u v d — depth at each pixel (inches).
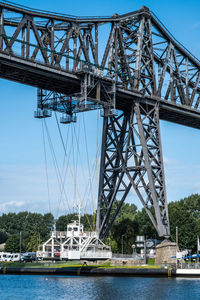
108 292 2554.1
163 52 4055.1
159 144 3850.9
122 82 3659.0
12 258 5442.9
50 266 4003.4
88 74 3383.4
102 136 3983.8
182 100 4153.5
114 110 3570.4
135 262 3838.6
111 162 3966.5
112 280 3144.7
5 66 3110.2
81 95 3385.8
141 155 3799.2
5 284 2999.5
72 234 3991.1
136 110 3762.3
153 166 3794.3
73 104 3804.1
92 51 3587.6
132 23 3892.7
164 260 3659.0
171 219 5236.2
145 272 3408.0
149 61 3914.9
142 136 3722.9
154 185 3727.9
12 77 3287.4
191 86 4409.5
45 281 3161.9
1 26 3031.5
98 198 3991.1
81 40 3499.0
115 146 3959.2
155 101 3905.0
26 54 3122.5
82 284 2933.1
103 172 3973.9
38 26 3400.6
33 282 3100.4
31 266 4101.9
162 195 3801.7
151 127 3875.5
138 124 3750.0
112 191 3966.5
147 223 6067.9
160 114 4173.2
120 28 3767.2
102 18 3627.0
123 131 3964.1
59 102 3708.2
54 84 3479.3
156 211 3688.5
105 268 3575.3
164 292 2532.0
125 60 3764.8
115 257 4220.0
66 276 3563.0
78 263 3927.2
